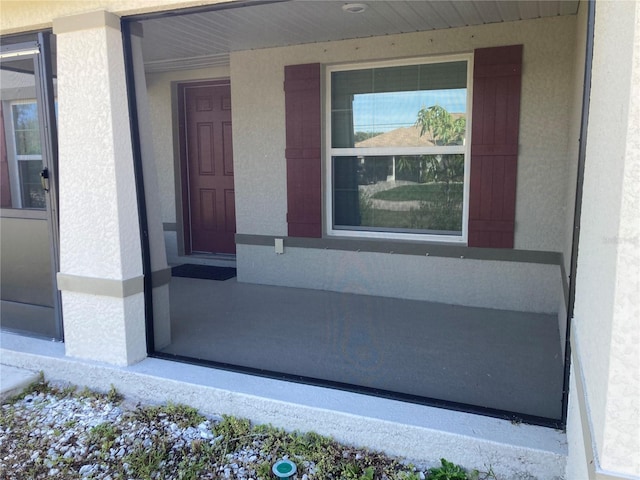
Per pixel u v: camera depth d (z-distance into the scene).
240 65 5.31
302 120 5.08
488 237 4.48
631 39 1.25
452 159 4.69
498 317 4.30
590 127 2.00
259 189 5.45
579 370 1.85
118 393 3.14
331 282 5.23
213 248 6.57
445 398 2.83
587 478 1.50
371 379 3.10
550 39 4.08
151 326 3.31
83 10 3.01
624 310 1.28
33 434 2.79
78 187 3.14
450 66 4.58
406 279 4.88
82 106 3.05
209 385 2.88
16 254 3.70
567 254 3.38
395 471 2.36
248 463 2.47
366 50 4.71
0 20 3.30
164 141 6.46
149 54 5.32
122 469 2.46
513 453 2.22
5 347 3.51
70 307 3.28
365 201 5.11
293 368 3.28
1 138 3.56
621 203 1.27
